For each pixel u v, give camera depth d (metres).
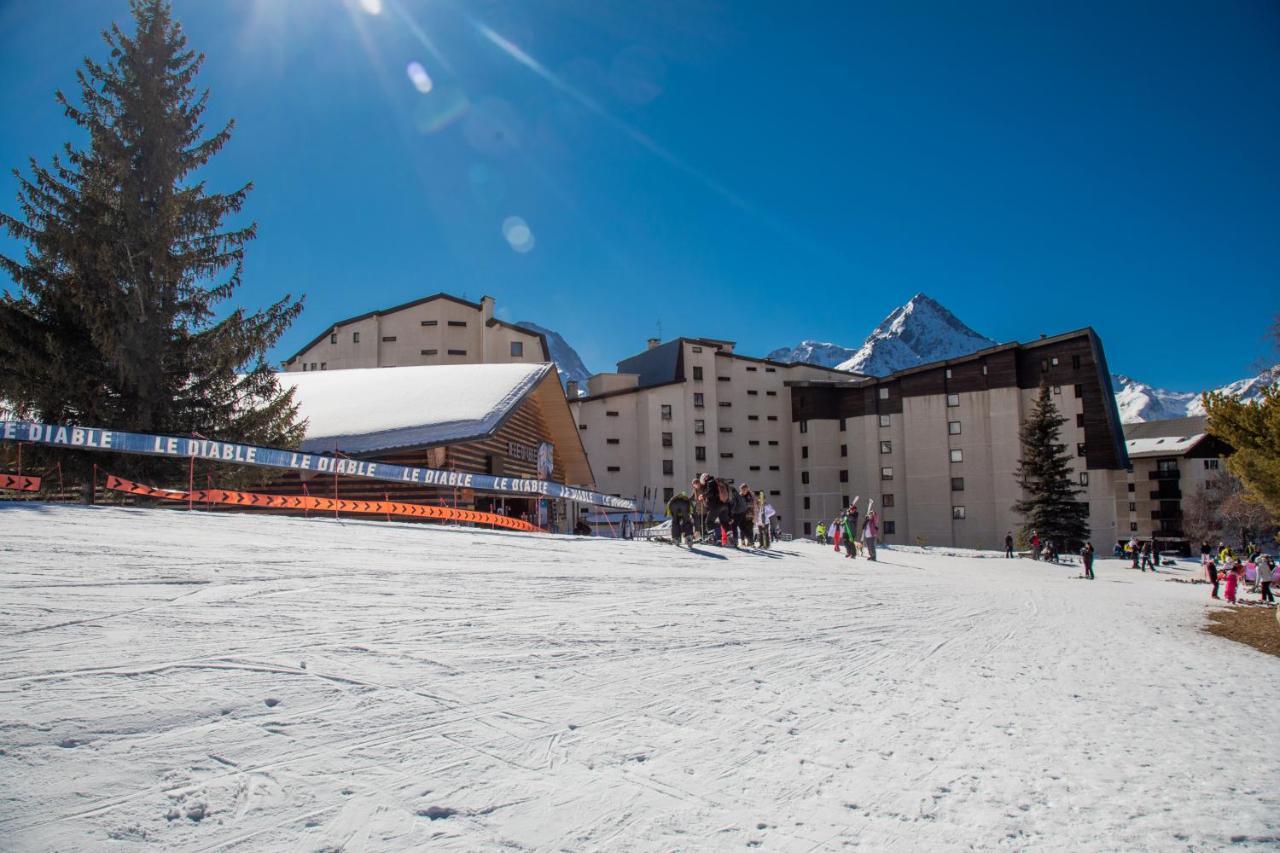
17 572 6.94
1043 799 3.75
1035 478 54.72
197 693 4.30
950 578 18.55
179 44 23.09
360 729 4.03
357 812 3.14
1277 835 3.37
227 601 6.70
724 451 75.44
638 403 73.00
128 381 20.12
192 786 3.25
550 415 32.91
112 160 21.22
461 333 70.12
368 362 69.56
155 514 13.12
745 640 7.41
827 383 76.31
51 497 20.78
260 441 22.05
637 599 9.44
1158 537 92.38
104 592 6.51
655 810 3.38
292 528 13.51
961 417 68.94
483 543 14.82
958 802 3.66
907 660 7.13
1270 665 8.49
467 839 2.99
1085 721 5.29
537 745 4.04
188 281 21.84
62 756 3.38
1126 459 64.44
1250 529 70.38
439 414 24.83
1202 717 5.58
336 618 6.48
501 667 5.47
